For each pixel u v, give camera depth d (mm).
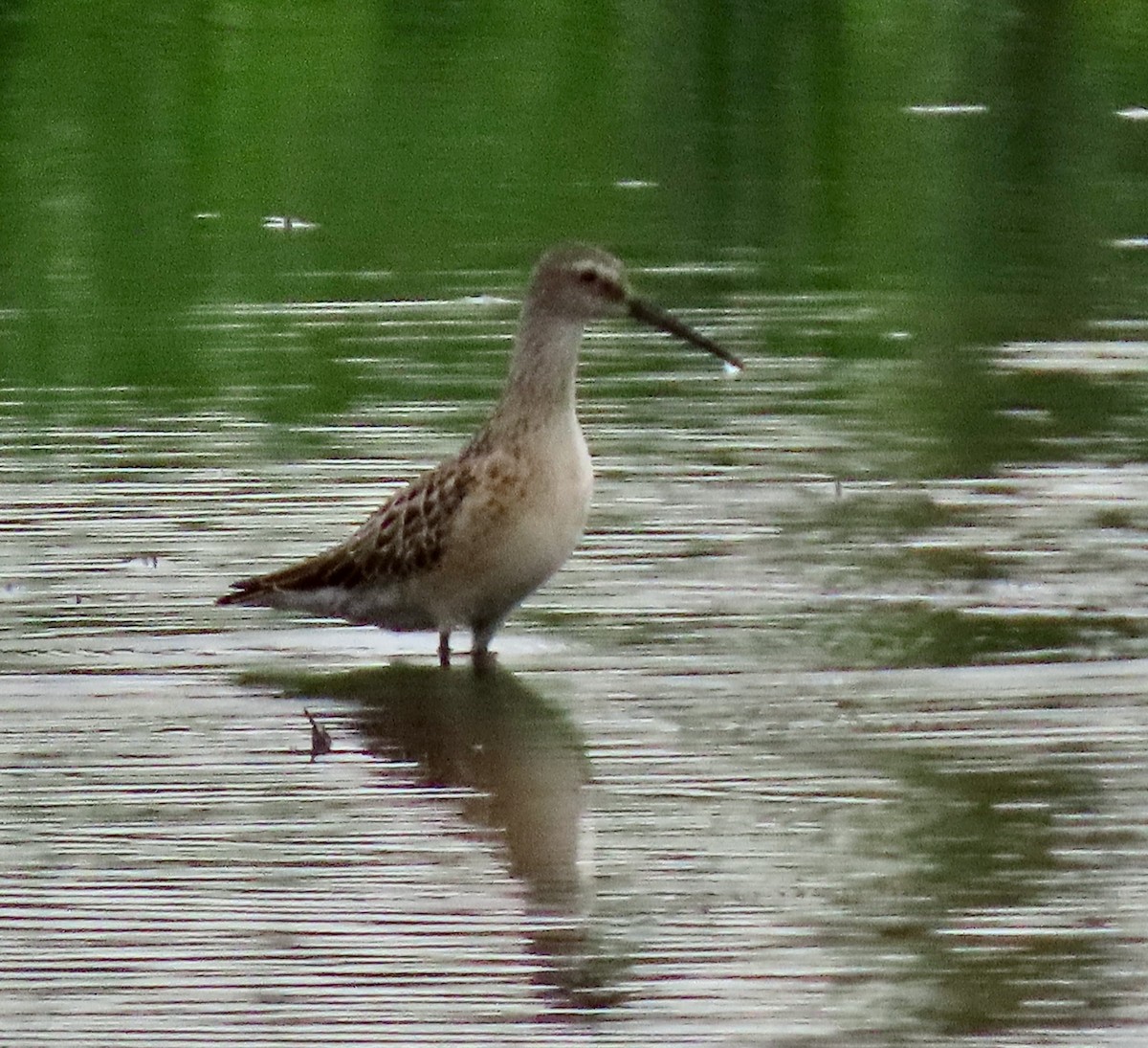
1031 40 29109
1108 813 10766
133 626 13578
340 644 13570
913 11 30094
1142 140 25141
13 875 10305
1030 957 9484
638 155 24766
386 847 10648
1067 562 14234
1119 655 12789
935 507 15242
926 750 11539
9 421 17094
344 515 15078
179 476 15875
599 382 18016
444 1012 9109
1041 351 18531
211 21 29594
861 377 18031
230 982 9328
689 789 11203
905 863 10281
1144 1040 8828
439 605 13133
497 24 29703
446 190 23484
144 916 9938
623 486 15688
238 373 18094
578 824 10828
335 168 24312
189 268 20953
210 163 24484
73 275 20766
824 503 15375
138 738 12016
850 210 22812
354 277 20641
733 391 17734
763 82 27547
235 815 10984
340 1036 8922
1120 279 20469
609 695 12539
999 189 23406
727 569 14289
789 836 10633
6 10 29984
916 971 9344
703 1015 9094
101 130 25516
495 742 11891
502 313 19516
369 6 30219
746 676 12680
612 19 29766
